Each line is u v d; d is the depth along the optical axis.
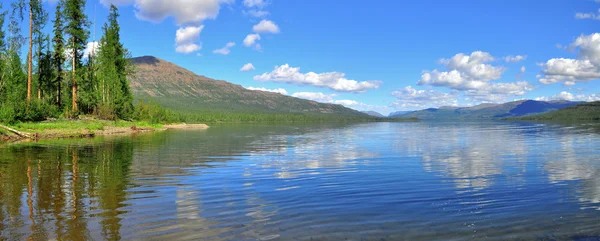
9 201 10.64
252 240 7.48
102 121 60.12
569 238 7.63
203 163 19.72
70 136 42.00
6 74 51.12
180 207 10.06
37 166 18.02
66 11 58.16
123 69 75.50
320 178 14.90
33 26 49.50
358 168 17.88
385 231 8.06
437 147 30.62
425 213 9.49
